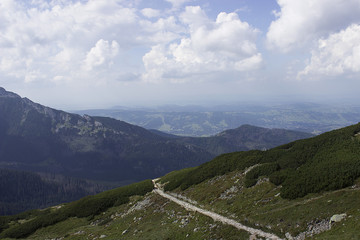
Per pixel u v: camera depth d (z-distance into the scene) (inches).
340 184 1563.7
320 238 1206.9
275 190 1934.1
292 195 1711.4
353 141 2166.6
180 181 3260.3
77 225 2883.9
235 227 1608.0
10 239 2893.7
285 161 2321.6
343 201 1385.3
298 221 1416.1
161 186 3614.7
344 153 2004.2
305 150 2380.7
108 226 2596.0
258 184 2159.2
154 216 2369.6
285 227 1423.5
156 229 2025.1
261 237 1417.3
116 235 2209.6
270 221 1535.4
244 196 2066.9
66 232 2751.0
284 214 1531.7
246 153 3117.6
